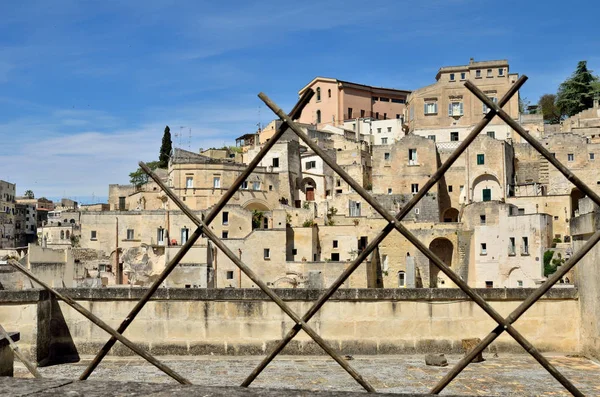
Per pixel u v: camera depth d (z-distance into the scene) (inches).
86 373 263.3
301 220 2910.9
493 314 240.2
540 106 4891.7
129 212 2829.7
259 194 3284.9
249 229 2824.8
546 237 2411.4
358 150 3668.8
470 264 2596.0
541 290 240.2
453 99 3572.8
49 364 427.2
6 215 4766.2
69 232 3634.4
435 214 3090.6
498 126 3481.8
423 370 402.0
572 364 415.5
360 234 2741.1
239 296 451.2
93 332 447.5
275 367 411.5
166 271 263.1
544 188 3009.4
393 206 2989.7
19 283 1581.0
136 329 449.4
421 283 2672.2
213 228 2797.7
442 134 3548.2
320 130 4350.4
